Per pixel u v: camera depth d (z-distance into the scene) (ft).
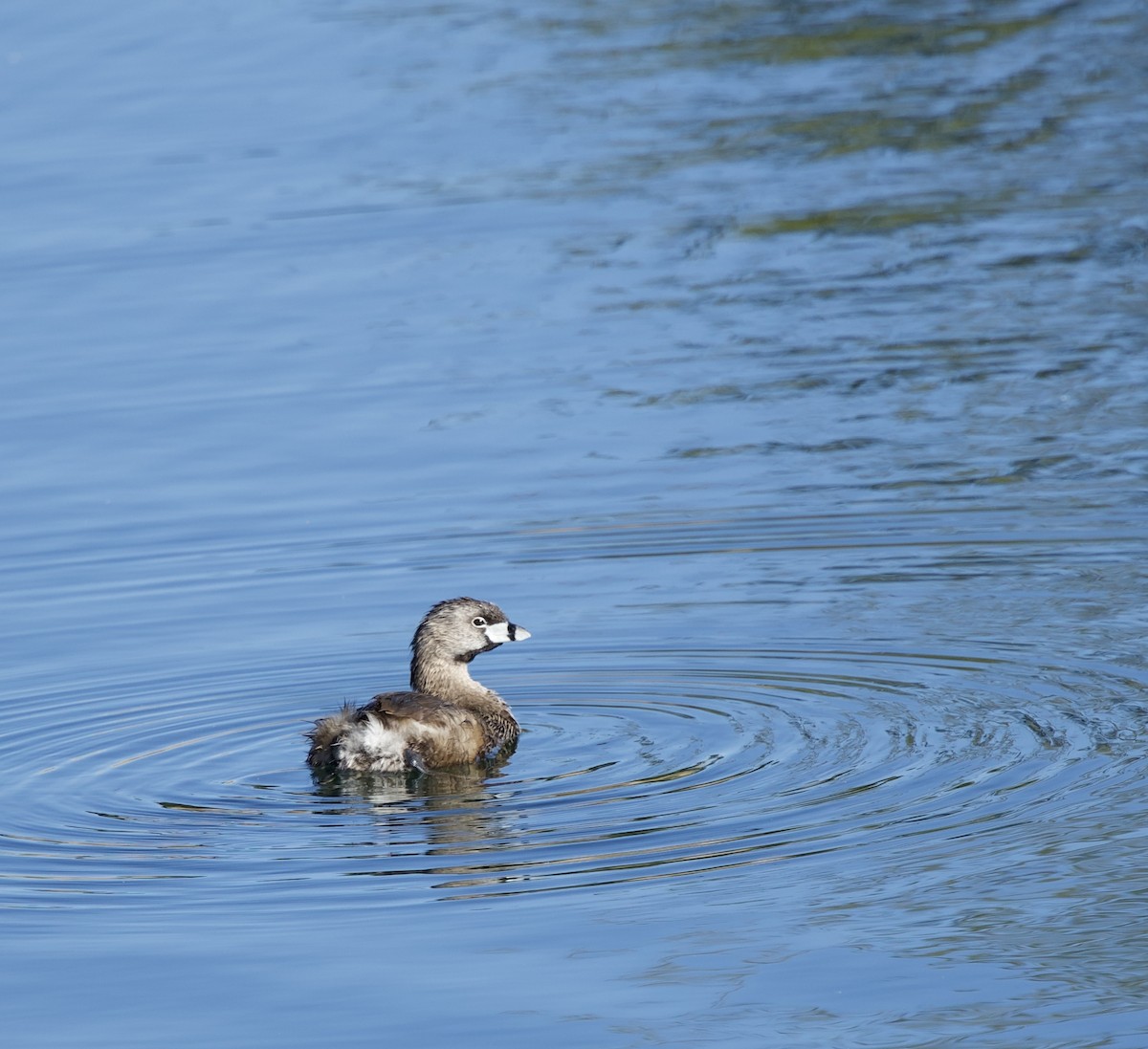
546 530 58.03
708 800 38.55
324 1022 30.30
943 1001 30.17
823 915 33.30
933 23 120.57
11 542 58.23
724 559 55.36
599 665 48.39
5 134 105.09
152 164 99.25
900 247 84.99
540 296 80.48
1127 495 58.44
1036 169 94.27
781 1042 29.25
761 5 127.13
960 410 66.74
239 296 81.41
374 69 115.44
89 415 69.05
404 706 42.52
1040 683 45.03
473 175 96.84
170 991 31.45
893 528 57.06
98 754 43.16
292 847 37.14
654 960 31.86
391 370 72.90
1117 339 72.64
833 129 101.81
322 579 55.11
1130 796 37.86
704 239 86.94
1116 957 31.40
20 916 34.22
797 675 46.68
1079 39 115.34
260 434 66.95
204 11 128.98
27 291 82.64
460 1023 30.09
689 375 71.36
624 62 115.14
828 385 69.77
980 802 37.83
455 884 35.06
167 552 57.31
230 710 46.09
